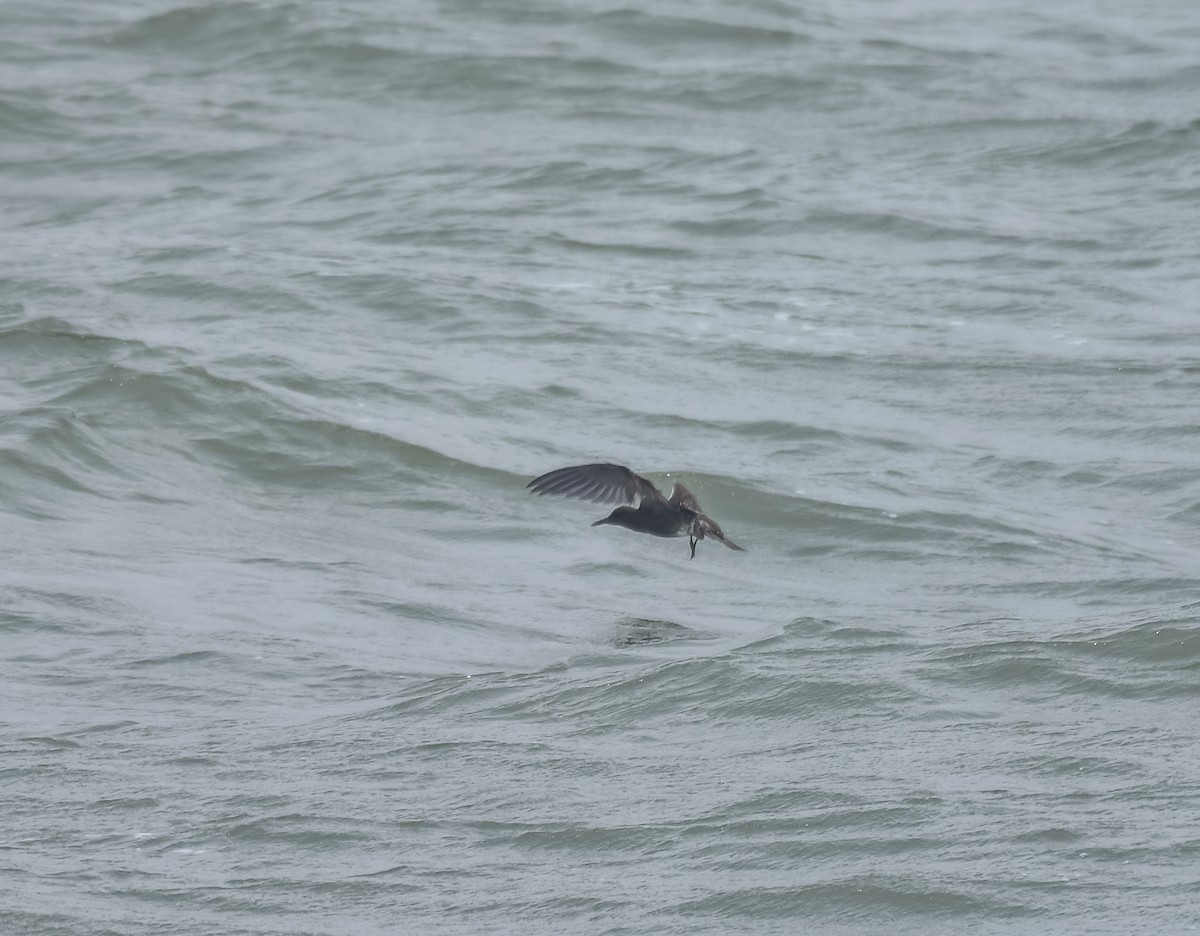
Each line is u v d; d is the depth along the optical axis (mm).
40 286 81688
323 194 100938
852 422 68188
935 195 98312
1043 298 81875
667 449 65500
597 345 76062
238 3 135125
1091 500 61312
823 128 112938
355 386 70000
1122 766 31422
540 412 68875
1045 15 142750
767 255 89188
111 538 55719
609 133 112312
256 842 31344
